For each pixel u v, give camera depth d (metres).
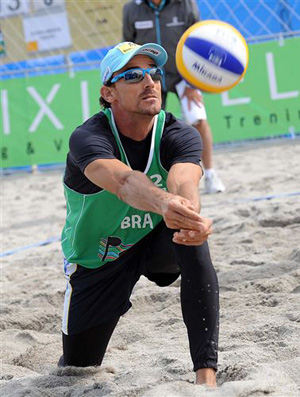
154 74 5.29
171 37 13.59
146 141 5.44
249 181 15.65
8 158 21.56
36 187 19.44
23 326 7.96
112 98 5.39
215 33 8.73
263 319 6.96
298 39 20.08
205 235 4.52
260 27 20.17
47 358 6.97
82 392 5.54
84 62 21.17
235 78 8.83
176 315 7.72
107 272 5.81
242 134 20.50
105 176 5.00
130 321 7.76
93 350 6.04
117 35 21.12
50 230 13.72
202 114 14.06
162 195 4.62
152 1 13.58
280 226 10.98
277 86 20.27
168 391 4.95
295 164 17.39
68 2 21.09
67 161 5.59
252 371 5.27
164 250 5.77
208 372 5.09
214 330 5.17
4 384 6.05
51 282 9.57
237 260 9.16
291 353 5.76
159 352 6.56
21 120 21.44
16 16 21.38
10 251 12.11
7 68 21.73
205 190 15.44
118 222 5.59
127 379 5.67
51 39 21.41
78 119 21.08
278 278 8.04
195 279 5.21
